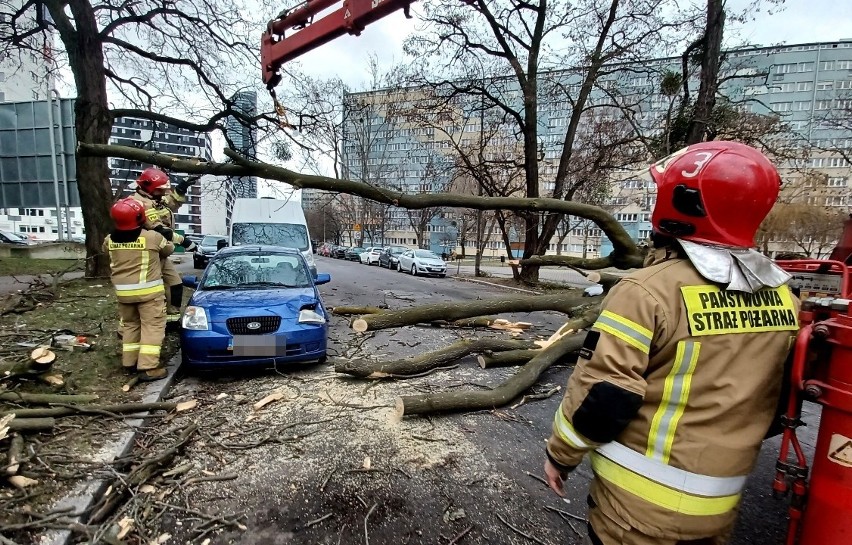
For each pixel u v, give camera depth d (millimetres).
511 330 7621
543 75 16125
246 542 2316
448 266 36719
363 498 2713
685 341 1314
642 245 5395
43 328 5750
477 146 19000
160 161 3791
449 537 2385
